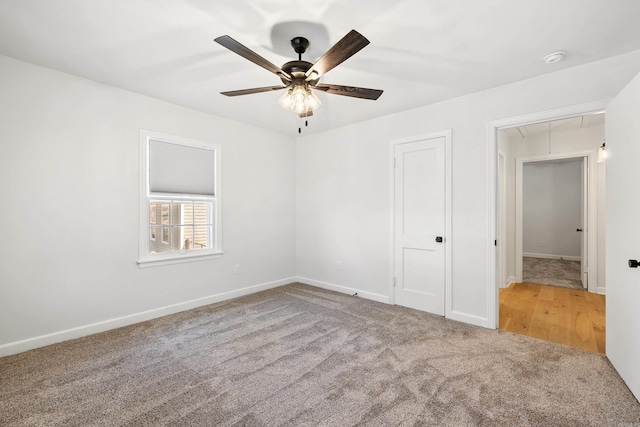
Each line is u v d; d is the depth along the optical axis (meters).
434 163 3.30
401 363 2.26
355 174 4.03
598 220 4.14
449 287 3.17
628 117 1.95
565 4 1.72
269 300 3.80
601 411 1.73
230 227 3.89
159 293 3.24
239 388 1.95
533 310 3.49
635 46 2.18
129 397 1.86
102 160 2.85
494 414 1.70
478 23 1.91
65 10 1.79
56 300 2.61
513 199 4.71
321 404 1.79
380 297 3.76
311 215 4.57
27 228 2.46
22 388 1.95
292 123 4.05
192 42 2.15
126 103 2.99
